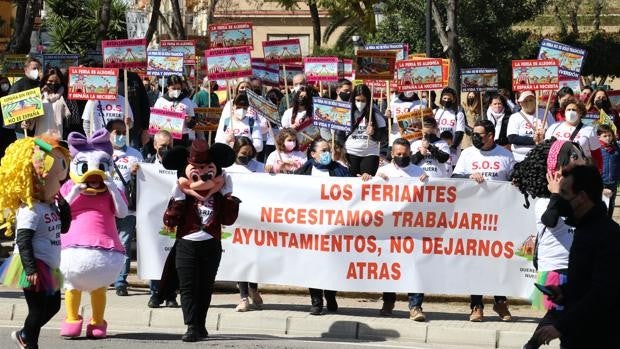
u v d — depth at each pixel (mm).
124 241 12656
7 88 16266
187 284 10352
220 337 10805
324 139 13711
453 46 25359
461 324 11297
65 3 35781
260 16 48125
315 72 17500
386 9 35156
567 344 6371
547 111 14641
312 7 37219
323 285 11742
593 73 40625
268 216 11891
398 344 10828
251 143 12664
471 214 11602
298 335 11211
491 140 12141
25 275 9055
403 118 14219
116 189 10500
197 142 10195
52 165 9133
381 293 13055
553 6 46469
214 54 14961
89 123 15016
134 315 11656
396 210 11672
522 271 11562
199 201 10312
